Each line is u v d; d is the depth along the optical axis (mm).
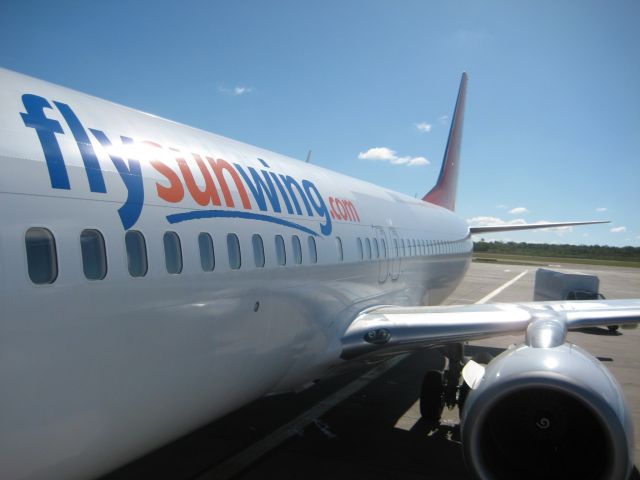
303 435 7746
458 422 8469
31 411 3330
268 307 5805
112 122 4535
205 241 4902
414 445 7520
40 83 4246
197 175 5090
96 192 3900
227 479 6324
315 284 6883
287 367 6465
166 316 4352
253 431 7820
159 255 4312
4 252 3201
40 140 3686
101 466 4070
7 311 3176
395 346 7383
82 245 3699
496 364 5176
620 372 12797
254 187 5996
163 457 6855
